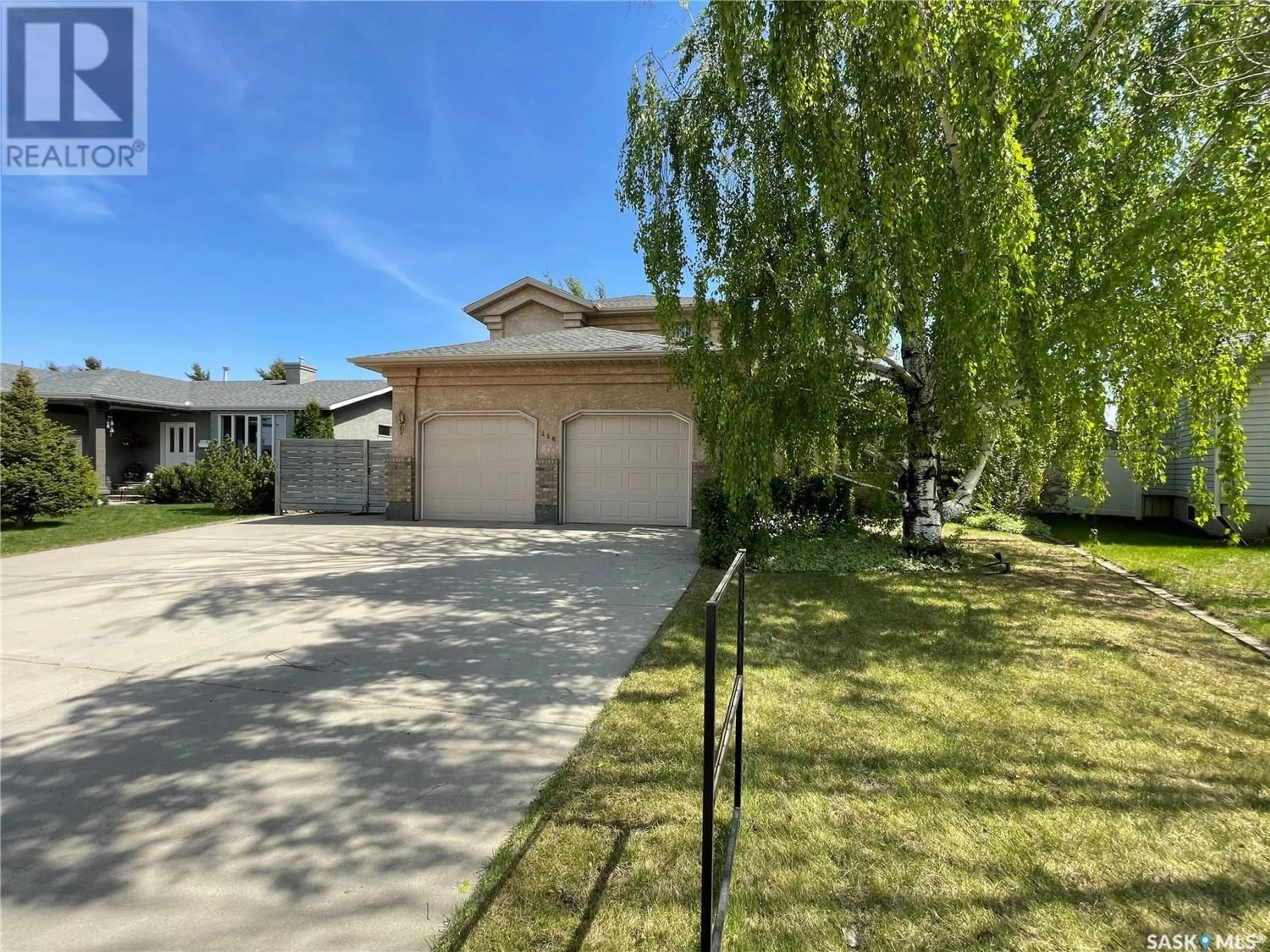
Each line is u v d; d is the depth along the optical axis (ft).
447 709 11.33
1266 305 14.69
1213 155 15.02
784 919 6.13
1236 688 12.13
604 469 40.37
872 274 17.47
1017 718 10.81
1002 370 16.75
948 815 7.89
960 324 17.69
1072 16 18.52
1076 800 8.21
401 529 38.19
